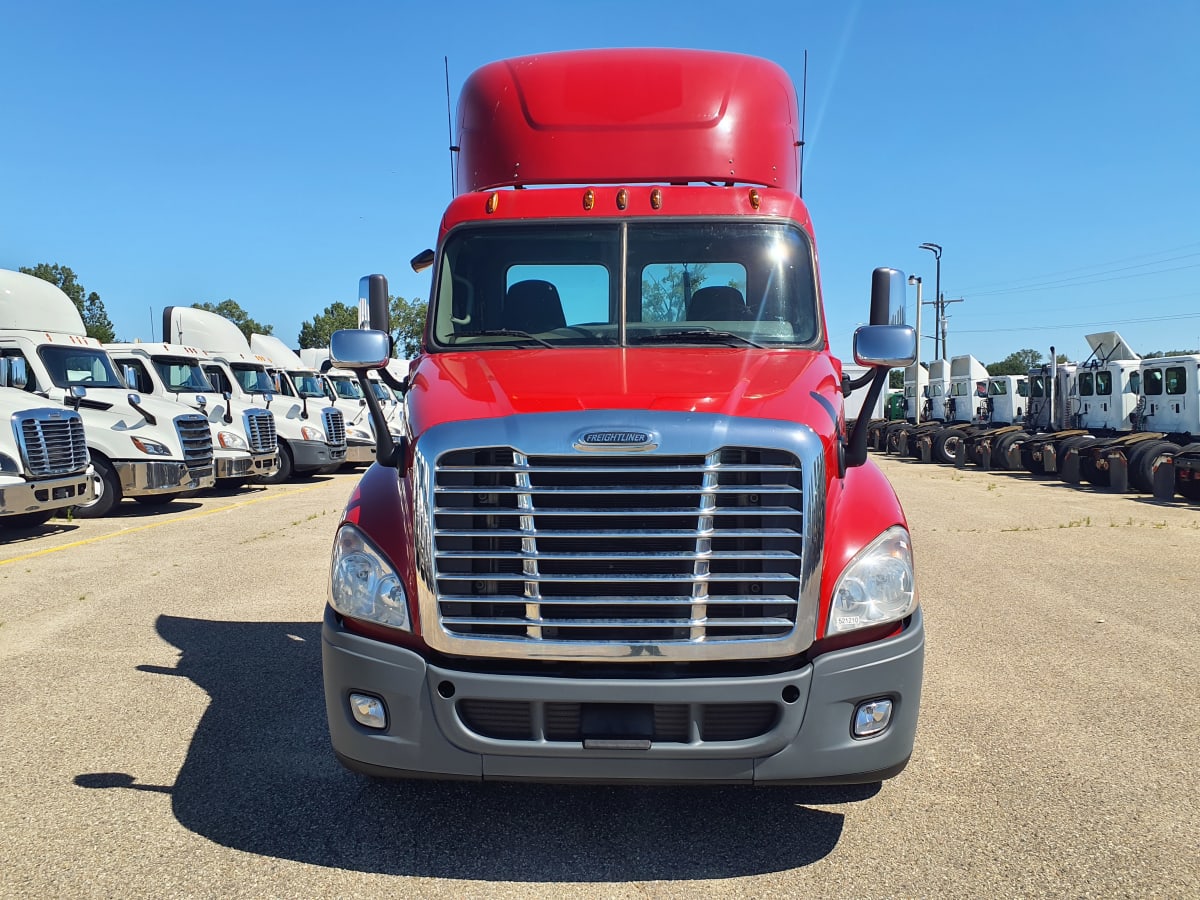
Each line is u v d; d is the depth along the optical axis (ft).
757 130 17.21
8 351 41.83
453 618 10.61
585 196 16.02
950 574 28.84
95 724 15.97
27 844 11.78
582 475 10.64
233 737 15.39
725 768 10.43
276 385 67.05
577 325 15.51
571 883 10.94
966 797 13.14
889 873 11.11
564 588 10.59
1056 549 33.60
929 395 100.94
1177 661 19.54
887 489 11.94
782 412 11.14
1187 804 12.89
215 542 34.81
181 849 11.68
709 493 10.51
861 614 10.76
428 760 10.69
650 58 17.44
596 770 10.44
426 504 10.64
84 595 25.75
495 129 17.30
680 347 14.80
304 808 12.82
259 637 21.52
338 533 11.66
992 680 18.30
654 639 10.47
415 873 11.15
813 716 10.46
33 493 34.53
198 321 62.95
